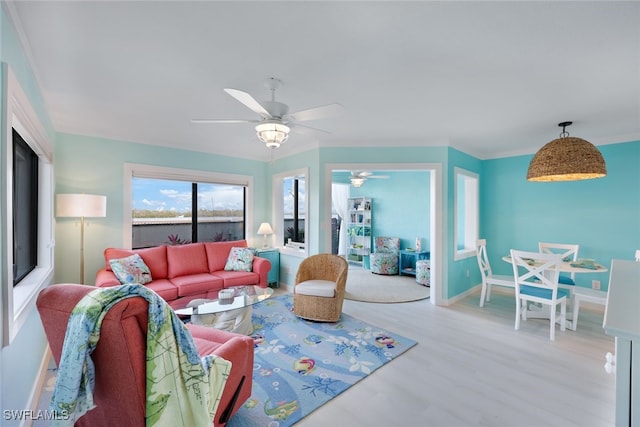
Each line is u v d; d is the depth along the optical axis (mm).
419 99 2711
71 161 3602
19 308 1740
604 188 4012
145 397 1073
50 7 1497
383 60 2033
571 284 3557
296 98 2684
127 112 3053
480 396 2070
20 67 1768
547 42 1811
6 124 1450
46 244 2859
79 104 2820
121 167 3971
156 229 4461
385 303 4234
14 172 2127
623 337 796
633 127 3525
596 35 1734
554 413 1896
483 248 4246
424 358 2604
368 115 3156
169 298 3422
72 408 996
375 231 7305
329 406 1970
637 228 3775
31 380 1960
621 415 806
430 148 4246
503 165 4914
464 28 1678
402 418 1853
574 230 4258
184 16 1578
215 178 4922
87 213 3127
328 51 1921
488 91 2533
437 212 4215
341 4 1479
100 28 1680
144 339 1078
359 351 2725
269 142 2461
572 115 3111
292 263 4922
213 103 2814
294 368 2428
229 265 4328
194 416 1161
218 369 1385
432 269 4273
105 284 3074
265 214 5586
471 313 3811
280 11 1533
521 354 2682
